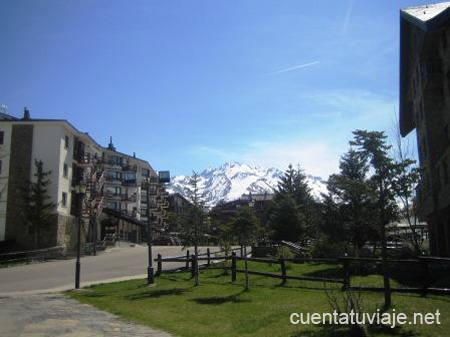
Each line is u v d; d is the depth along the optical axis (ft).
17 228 175.01
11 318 45.06
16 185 177.88
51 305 53.93
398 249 95.04
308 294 50.67
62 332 37.73
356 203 74.84
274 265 86.17
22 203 175.63
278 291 54.44
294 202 156.25
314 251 95.66
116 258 143.64
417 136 122.21
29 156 180.45
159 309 47.11
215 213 72.02
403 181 40.78
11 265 134.00
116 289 67.82
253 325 37.14
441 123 100.48
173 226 70.64
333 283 56.70
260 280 65.36
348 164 85.66
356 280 57.67
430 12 93.40
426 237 146.92
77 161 202.80
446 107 90.43
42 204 169.58
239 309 44.39
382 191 41.29
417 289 45.55
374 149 41.11
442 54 90.12
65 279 90.17
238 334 34.60
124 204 313.53
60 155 182.29
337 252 90.07
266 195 347.97
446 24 77.56
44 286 79.92
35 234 169.27
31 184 173.37
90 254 173.47
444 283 50.19
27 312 48.80
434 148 100.63
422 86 100.78
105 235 246.47
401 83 127.34
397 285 51.31
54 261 144.36
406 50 118.32
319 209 105.91
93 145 228.22
